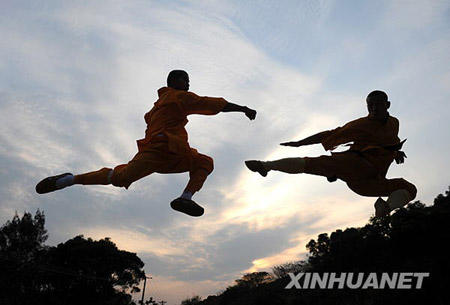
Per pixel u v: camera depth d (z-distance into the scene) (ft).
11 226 183.52
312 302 147.74
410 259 136.87
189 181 15.47
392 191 14.99
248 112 15.85
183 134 15.55
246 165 13.91
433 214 136.15
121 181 14.48
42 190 15.25
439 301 102.89
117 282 178.09
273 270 233.76
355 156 14.69
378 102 15.01
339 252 167.63
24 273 168.76
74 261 170.60
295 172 14.30
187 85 16.81
